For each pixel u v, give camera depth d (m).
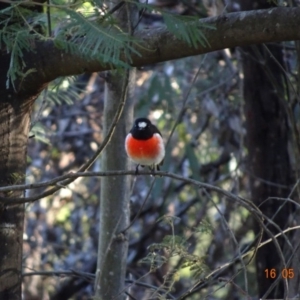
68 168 16.42
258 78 11.12
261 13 6.06
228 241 13.72
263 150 11.33
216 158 16.66
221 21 6.18
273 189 11.28
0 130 6.97
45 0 6.65
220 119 14.20
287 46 10.65
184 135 15.21
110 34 5.18
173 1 14.91
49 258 16.22
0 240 6.95
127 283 10.54
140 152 8.62
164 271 15.02
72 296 16.45
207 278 7.13
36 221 15.98
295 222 10.30
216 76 14.31
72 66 6.70
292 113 9.47
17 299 7.06
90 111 17.08
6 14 6.14
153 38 6.36
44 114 15.95
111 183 9.20
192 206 16.19
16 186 6.37
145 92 14.50
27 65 6.84
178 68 14.70
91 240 16.45
